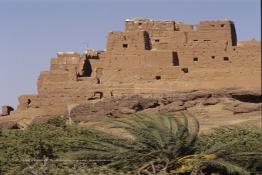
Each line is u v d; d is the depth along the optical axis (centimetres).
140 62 10094
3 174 5347
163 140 5319
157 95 9794
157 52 10094
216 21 10181
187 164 5216
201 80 9962
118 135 5525
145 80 10006
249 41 10169
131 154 5303
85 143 5478
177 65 10181
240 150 5453
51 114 9831
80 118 9500
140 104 9600
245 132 6038
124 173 5159
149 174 5109
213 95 9725
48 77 10088
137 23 10400
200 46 10169
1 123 9544
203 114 9419
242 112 9425
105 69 10194
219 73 9988
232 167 5188
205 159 5228
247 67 9988
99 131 5772
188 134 5356
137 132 5381
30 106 10012
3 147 5938
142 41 10119
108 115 9500
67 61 10262
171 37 10281
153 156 5309
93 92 9956
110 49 10200
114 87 10000
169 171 5222
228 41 10131
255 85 9900
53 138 6112
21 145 5891
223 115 9400
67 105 9919
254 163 5391
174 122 5472
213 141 5700
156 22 10381
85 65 10244
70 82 10019
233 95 9744
